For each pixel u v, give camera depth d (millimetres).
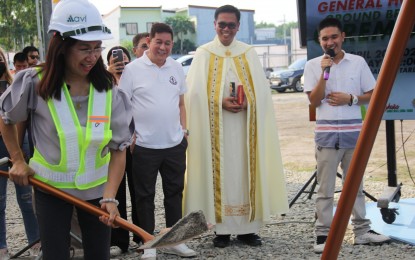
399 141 12516
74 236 4398
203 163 5594
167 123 5238
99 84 3059
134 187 5324
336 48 5203
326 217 5359
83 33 2893
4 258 5203
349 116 5215
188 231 2428
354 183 1699
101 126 3027
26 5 25047
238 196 5672
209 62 5660
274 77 27531
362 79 5301
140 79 5227
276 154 5836
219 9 5664
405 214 6547
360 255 5254
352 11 6359
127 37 57875
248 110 5590
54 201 3086
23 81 2996
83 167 3072
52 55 2951
